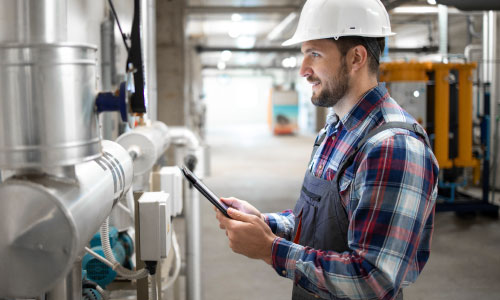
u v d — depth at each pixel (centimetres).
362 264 82
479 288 290
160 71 573
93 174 80
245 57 1631
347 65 97
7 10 76
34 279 68
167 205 116
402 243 82
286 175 700
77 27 180
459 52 749
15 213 65
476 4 344
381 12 102
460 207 448
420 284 295
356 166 91
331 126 107
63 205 65
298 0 712
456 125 453
